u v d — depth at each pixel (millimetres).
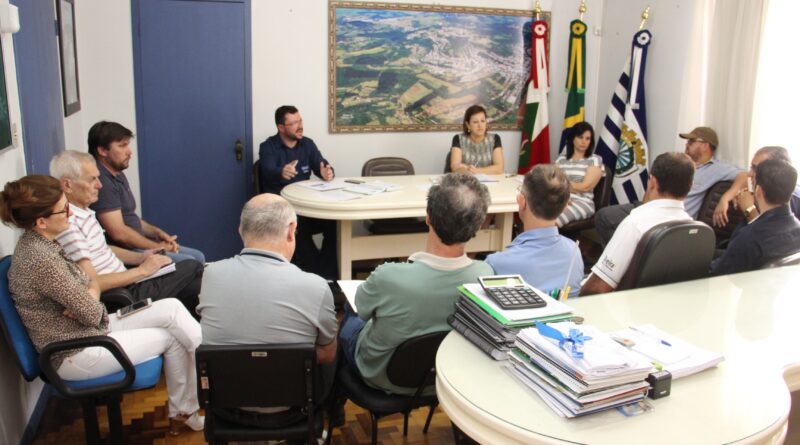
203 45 4402
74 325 2006
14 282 1940
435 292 1723
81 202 2578
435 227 1704
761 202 2277
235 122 4574
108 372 2045
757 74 3748
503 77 5039
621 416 1189
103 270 2639
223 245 4758
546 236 1919
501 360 1386
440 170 5062
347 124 4770
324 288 1820
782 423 1194
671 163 2143
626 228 2150
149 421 2539
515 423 1157
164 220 4617
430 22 4762
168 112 4445
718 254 3268
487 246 3926
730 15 3854
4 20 2234
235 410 1819
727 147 3953
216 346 1670
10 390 2176
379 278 1747
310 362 1688
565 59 5141
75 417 2559
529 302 1462
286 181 4188
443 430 2484
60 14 3395
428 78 4852
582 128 4289
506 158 5234
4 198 1899
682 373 1331
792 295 1878
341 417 2443
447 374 1328
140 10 4238
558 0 5020
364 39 4656
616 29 5004
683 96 4344
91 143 2984
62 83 3455
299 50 4570
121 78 4297
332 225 4102
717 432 1146
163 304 2326
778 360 1446
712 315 1716
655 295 1869
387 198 3521
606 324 1629
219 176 4637
